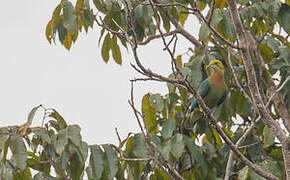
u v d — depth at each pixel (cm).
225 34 1124
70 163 934
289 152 888
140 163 1108
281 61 1090
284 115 1076
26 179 982
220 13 1119
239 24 919
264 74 1106
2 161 899
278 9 1134
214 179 1103
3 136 904
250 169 973
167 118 1135
